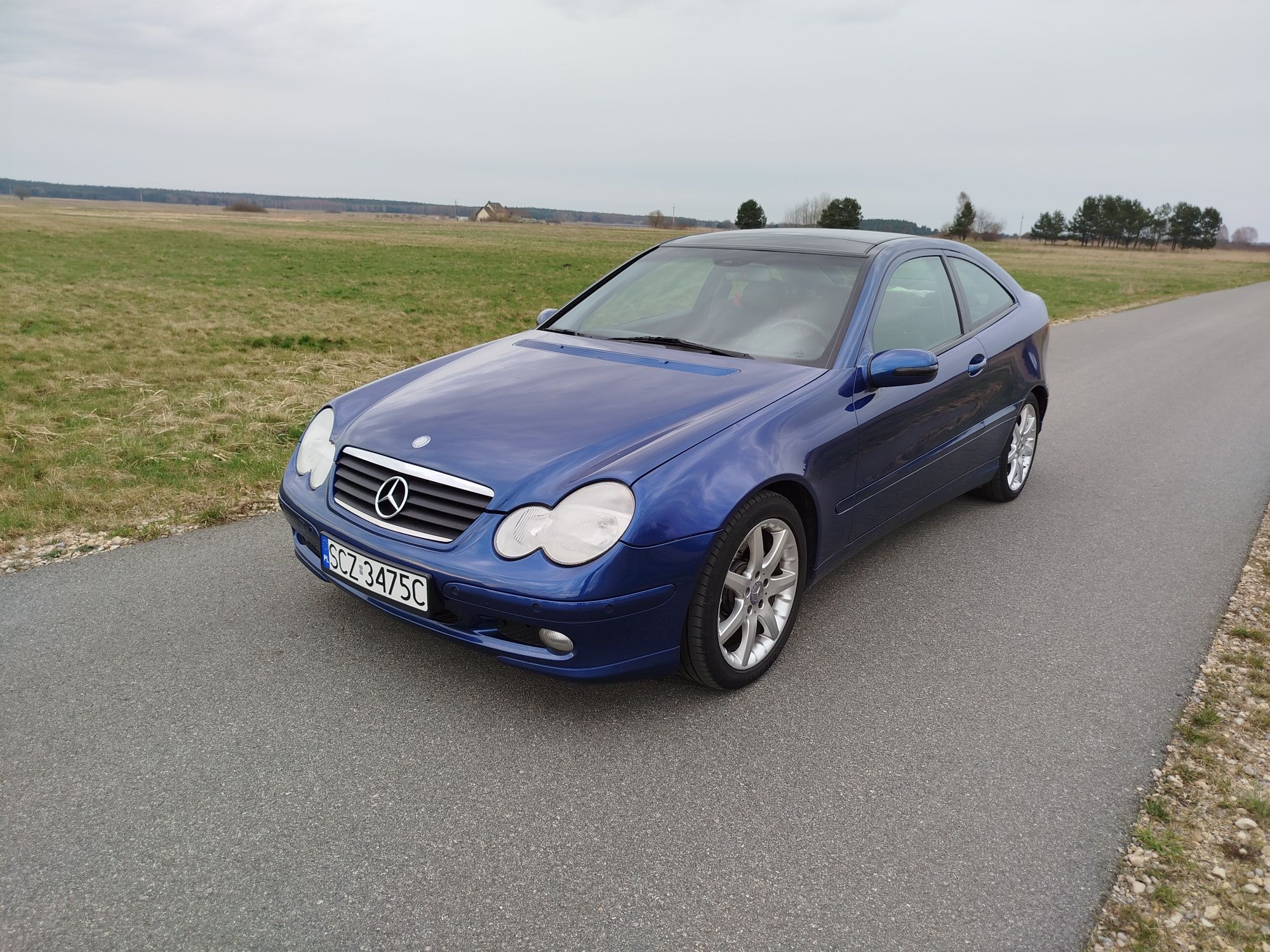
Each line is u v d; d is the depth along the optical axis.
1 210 101.69
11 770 2.31
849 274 3.55
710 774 2.40
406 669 2.90
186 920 1.83
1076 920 1.91
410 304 18.72
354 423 3.01
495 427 2.74
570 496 2.41
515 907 1.90
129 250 35.34
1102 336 14.01
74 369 8.88
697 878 2.01
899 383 3.14
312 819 2.17
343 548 2.71
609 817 2.21
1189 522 4.66
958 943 1.83
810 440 2.88
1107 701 2.84
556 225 163.62
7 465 5.04
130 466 5.06
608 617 2.37
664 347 3.46
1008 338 4.40
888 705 2.79
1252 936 1.86
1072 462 5.89
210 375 8.70
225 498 4.56
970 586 3.76
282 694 2.73
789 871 2.04
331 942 1.79
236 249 39.31
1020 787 2.38
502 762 2.43
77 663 2.88
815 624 3.37
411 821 2.17
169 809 2.18
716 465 2.56
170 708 2.63
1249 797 2.32
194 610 3.28
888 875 2.03
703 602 2.56
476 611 2.43
